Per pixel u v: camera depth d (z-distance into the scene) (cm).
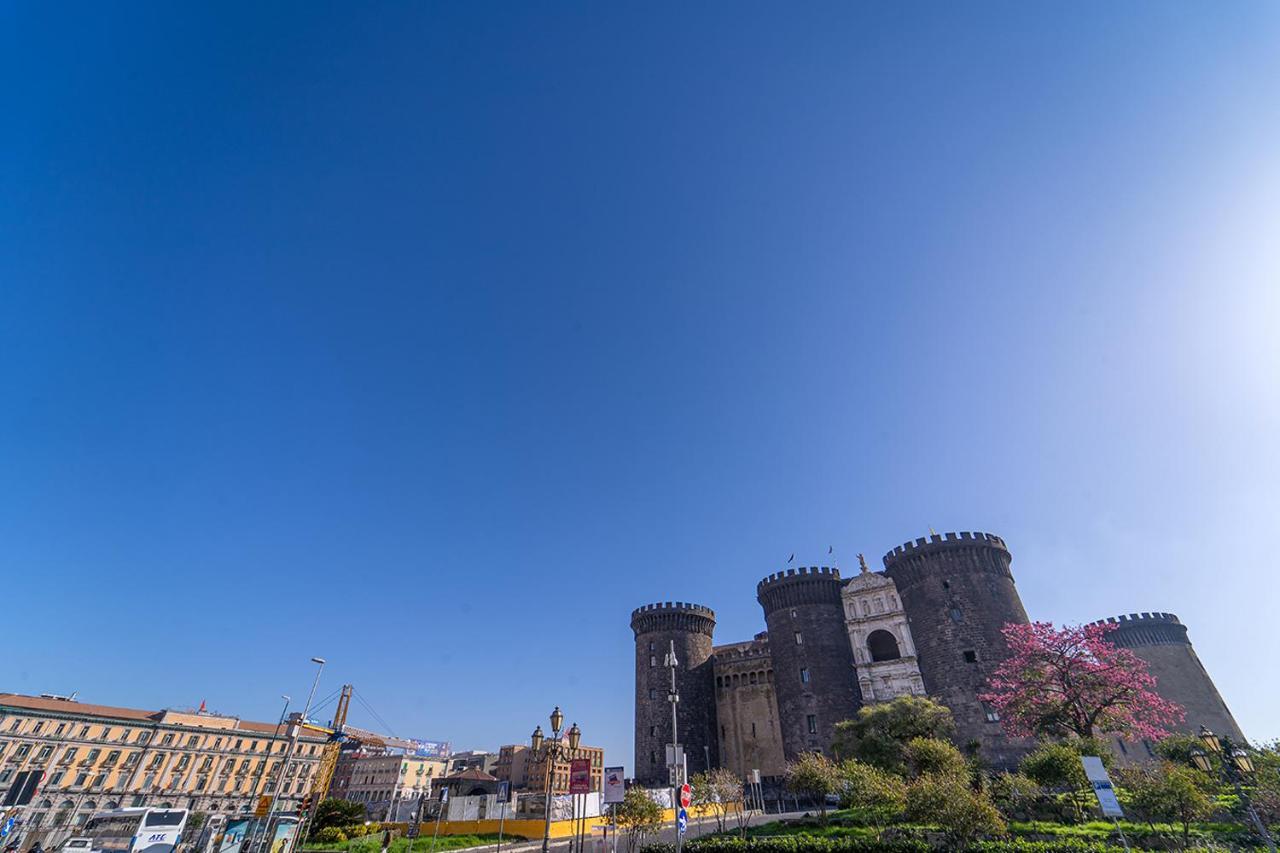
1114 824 3266
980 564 6925
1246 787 3094
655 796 6250
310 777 11056
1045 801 3884
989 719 6038
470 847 4781
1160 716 4916
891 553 7581
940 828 3148
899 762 5041
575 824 4103
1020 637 5434
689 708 8544
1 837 4991
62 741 9000
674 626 9188
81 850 3347
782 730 7612
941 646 6644
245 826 3866
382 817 11331
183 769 9881
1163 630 7831
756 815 6022
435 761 14300
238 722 11038
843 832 3759
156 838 3509
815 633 7781
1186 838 2983
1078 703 4778
